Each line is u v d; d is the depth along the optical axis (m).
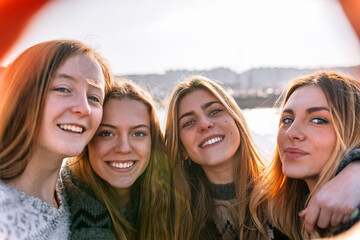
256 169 0.68
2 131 0.45
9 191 0.42
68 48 0.47
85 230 0.53
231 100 0.69
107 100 0.59
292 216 0.57
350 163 0.45
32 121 0.44
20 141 0.45
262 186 0.60
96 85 0.49
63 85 0.46
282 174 0.58
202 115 0.65
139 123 0.60
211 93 0.66
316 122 0.49
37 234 0.44
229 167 0.67
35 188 0.47
